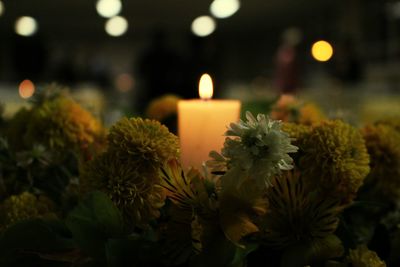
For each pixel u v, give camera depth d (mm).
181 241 541
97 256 521
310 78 9305
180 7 15781
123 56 22375
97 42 22188
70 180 698
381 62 9086
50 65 8305
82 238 518
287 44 7188
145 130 555
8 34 18828
